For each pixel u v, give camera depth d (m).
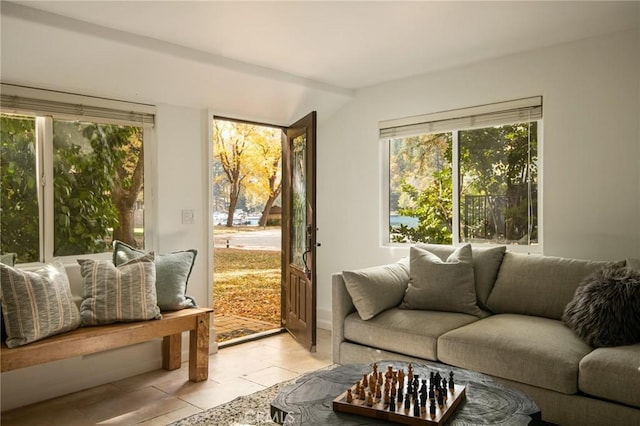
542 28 3.24
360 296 3.32
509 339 2.69
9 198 3.23
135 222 3.80
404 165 4.57
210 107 4.12
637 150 3.26
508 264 3.44
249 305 6.92
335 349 3.47
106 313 3.10
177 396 3.22
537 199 3.78
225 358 4.04
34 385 3.14
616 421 2.27
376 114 4.64
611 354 2.38
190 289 4.04
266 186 9.80
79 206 3.52
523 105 3.75
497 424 1.78
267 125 4.72
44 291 2.83
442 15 2.98
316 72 4.16
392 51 3.64
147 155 3.84
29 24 2.74
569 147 3.54
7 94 3.10
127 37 3.15
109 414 2.95
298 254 4.58
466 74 4.05
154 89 3.66
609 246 3.38
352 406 1.88
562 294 3.10
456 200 4.20
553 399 2.46
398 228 4.62
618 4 2.87
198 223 4.09
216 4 2.75
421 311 3.35
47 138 3.36
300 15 2.94
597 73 3.41
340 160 4.93
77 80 3.30
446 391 1.95
